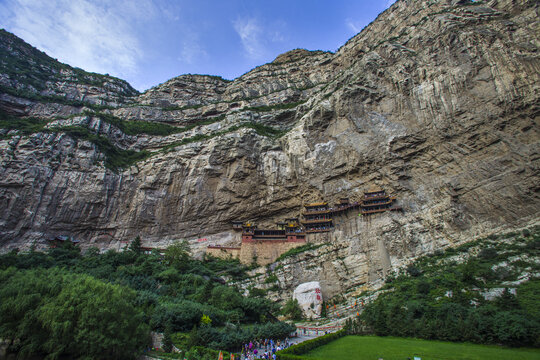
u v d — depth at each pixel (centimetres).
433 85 5778
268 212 6769
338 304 4588
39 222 5797
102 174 6644
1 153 6000
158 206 6706
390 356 2339
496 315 2667
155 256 5566
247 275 5416
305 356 2392
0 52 10900
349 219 5847
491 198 4662
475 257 4088
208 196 6788
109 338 2444
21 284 2730
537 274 3297
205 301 3991
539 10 5688
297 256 5450
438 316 2981
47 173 6175
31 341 2373
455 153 5231
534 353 2277
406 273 4431
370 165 6012
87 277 3188
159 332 2970
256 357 2583
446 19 6462
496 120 4978
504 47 5362
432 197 5191
